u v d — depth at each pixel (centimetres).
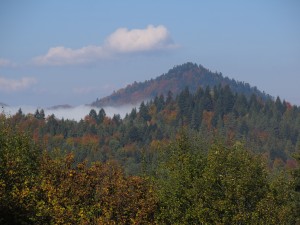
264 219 5194
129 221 5269
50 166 5609
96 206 5141
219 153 5709
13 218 4641
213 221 5372
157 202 5759
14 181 5003
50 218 4703
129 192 5494
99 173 5709
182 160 6147
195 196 5503
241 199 5303
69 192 5225
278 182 5700
